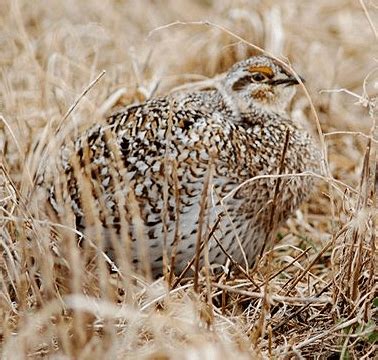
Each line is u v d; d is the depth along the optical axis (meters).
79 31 16.78
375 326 10.05
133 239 11.36
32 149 12.77
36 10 17.73
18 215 10.98
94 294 10.16
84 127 12.84
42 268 9.98
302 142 12.46
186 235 11.36
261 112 12.79
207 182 10.14
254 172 11.70
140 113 11.79
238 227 11.62
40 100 13.95
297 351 9.70
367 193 10.67
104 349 9.19
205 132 11.52
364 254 10.88
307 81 16.17
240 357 8.87
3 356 9.25
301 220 13.55
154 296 10.10
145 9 18.67
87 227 11.09
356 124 15.34
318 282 11.41
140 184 11.33
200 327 9.52
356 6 18.31
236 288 10.93
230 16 17.22
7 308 10.10
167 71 16.39
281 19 17.39
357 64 17.02
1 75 14.71
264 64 12.91
